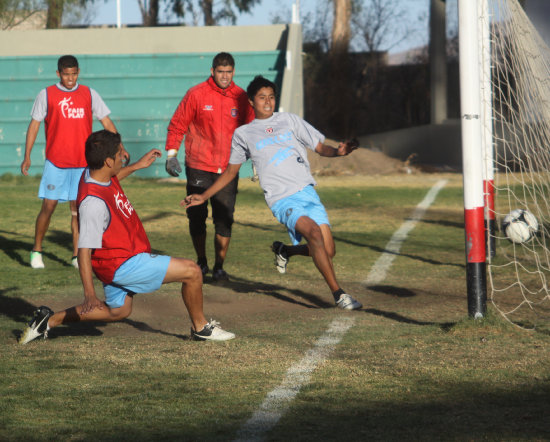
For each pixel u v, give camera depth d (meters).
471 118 17.41
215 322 17.27
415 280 24.86
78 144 27.11
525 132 23.39
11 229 37.22
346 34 99.00
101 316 16.67
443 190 55.75
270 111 20.91
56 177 27.09
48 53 73.50
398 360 15.23
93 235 15.09
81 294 23.17
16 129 62.88
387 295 22.61
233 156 20.98
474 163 17.52
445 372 14.32
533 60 23.66
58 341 17.23
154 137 63.97
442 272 26.17
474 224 17.83
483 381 13.74
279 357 15.65
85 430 11.46
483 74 20.81
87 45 73.31
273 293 23.20
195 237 25.81
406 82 104.56
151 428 11.54
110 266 15.91
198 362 15.34
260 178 20.80
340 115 99.31
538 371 14.30
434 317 19.34
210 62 69.56
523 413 12.02
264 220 40.59
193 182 25.22
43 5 83.38
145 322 19.53
